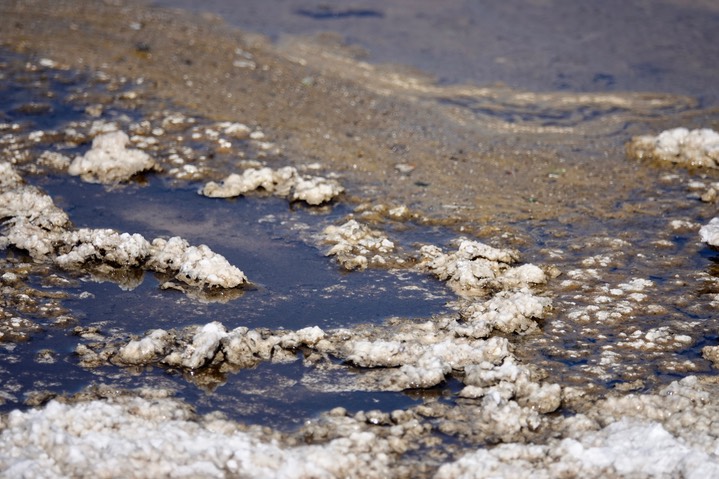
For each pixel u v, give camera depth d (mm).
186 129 23484
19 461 11664
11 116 23625
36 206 18891
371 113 25500
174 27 30688
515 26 32844
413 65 29422
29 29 28953
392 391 13906
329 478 11766
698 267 17688
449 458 12414
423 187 21109
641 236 18938
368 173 21719
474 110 26188
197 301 16344
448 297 16578
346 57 29719
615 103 26750
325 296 16578
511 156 23062
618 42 31266
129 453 11891
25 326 15391
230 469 11836
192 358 14344
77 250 17359
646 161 22734
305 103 25734
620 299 16531
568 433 12758
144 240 17578
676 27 32469
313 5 34438
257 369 14430
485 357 14555
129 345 14586
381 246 18234
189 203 20062
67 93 25078
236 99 25547
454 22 33188
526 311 15828
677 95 27281
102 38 28891
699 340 15281
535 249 18375
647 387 14000
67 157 21641
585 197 20781
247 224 19234
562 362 14711
